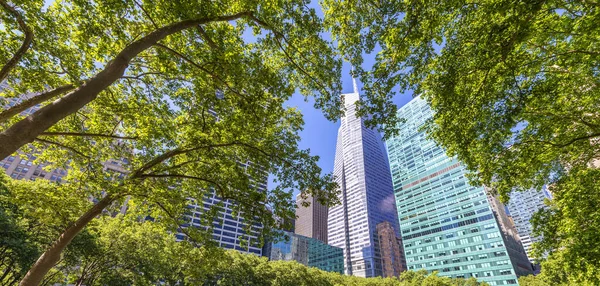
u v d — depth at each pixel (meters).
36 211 12.70
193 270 12.33
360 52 9.73
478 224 77.31
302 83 11.80
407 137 109.25
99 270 24.88
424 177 97.38
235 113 10.59
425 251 88.88
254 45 11.08
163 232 13.55
